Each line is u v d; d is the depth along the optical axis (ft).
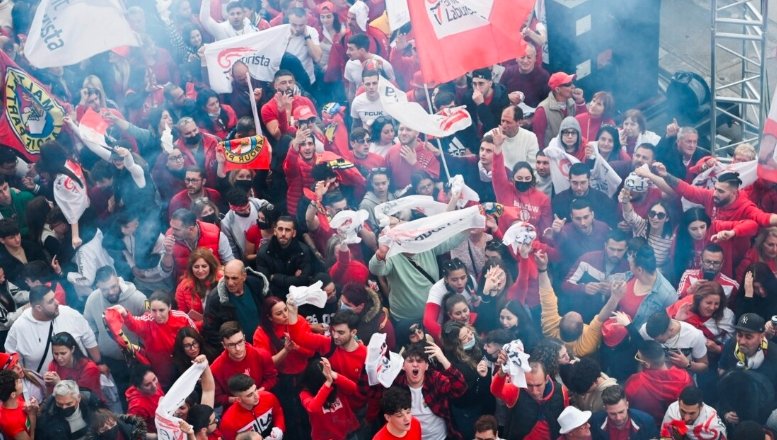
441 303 28.78
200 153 34.94
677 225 31.83
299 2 42.86
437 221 29.01
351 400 27.07
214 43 38.60
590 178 33.19
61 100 39.01
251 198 32.53
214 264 29.58
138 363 27.22
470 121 33.19
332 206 31.48
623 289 27.48
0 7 43.09
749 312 29.48
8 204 32.78
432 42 32.76
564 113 36.45
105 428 25.64
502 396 25.89
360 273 29.99
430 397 26.50
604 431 25.62
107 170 32.53
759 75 37.45
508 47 33.01
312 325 28.84
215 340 28.17
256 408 26.37
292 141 33.47
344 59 41.63
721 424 25.46
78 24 35.19
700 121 41.16
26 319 27.99
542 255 28.48
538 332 28.81
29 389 27.76
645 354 26.35
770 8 47.19
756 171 32.01
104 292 28.89
